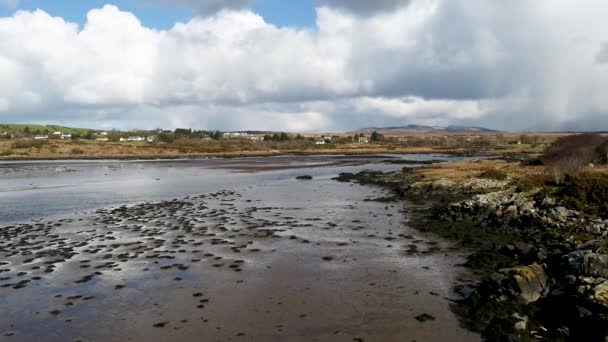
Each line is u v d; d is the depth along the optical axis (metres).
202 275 17.48
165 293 15.61
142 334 12.52
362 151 161.38
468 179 42.56
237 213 31.50
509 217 25.17
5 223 28.98
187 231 25.39
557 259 16.06
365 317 13.25
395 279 16.61
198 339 12.12
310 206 34.62
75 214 31.92
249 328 12.71
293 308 14.06
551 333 11.41
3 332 12.82
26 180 60.12
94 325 13.16
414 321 12.87
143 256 20.20
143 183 55.31
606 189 25.50
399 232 24.62
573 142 50.88
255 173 70.94
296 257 19.84
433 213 30.12
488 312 12.80
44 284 16.70
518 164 54.84
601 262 13.84
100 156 129.50
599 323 10.76
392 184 48.34
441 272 17.33
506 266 17.48
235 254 20.45
